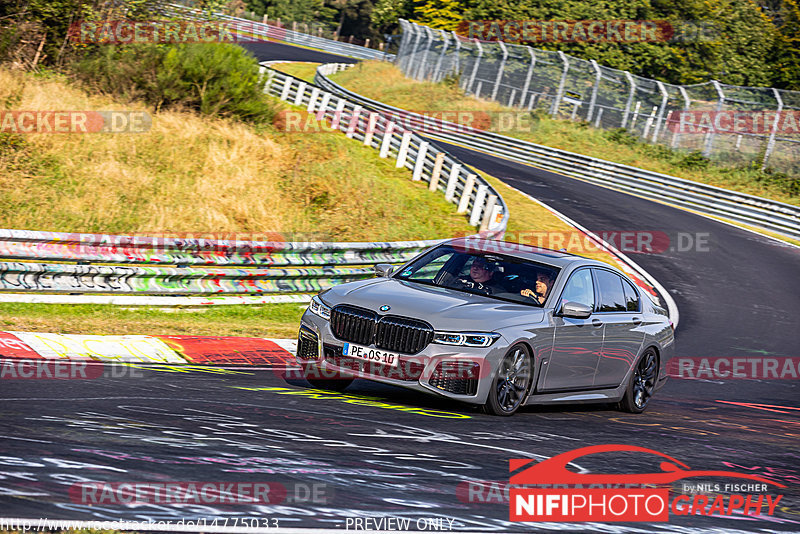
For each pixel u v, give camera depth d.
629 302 35.09
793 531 18.03
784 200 127.69
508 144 143.38
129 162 69.56
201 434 20.12
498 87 173.25
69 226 58.81
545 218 96.00
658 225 102.31
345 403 27.14
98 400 23.47
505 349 28.03
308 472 17.58
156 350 35.47
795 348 61.22
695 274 82.81
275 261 52.22
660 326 36.19
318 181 80.12
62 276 43.38
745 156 140.75
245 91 90.38
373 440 21.66
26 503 13.45
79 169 65.69
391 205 81.19
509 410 28.86
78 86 81.19
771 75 198.38
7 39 81.94
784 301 76.81
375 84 190.88
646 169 140.00
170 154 73.06
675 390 44.00
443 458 20.59
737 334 63.47
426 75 189.25
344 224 74.31
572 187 119.69
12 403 21.73
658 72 197.88
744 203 115.75
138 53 86.56
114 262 45.44
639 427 30.11
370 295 29.34
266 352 38.50
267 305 51.12
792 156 138.25
